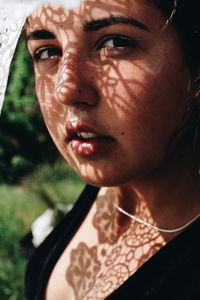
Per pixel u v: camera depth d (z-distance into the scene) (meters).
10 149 2.70
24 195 4.43
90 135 0.90
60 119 0.96
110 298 0.97
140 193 1.08
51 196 3.95
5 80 0.95
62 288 1.27
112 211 1.23
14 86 2.41
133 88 0.85
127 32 0.83
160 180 1.03
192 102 0.92
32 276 1.42
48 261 1.34
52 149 2.09
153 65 0.84
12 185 3.04
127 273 1.06
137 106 0.85
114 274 1.09
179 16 0.84
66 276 1.27
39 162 2.76
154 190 1.05
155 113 0.87
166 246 0.93
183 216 1.02
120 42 0.85
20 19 0.90
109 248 1.18
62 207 3.67
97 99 0.87
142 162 0.90
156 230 1.06
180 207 1.02
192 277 0.89
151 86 0.85
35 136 2.62
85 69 0.86
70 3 0.83
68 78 0.86
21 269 3.01
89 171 0.93
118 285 1.05
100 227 1.24
